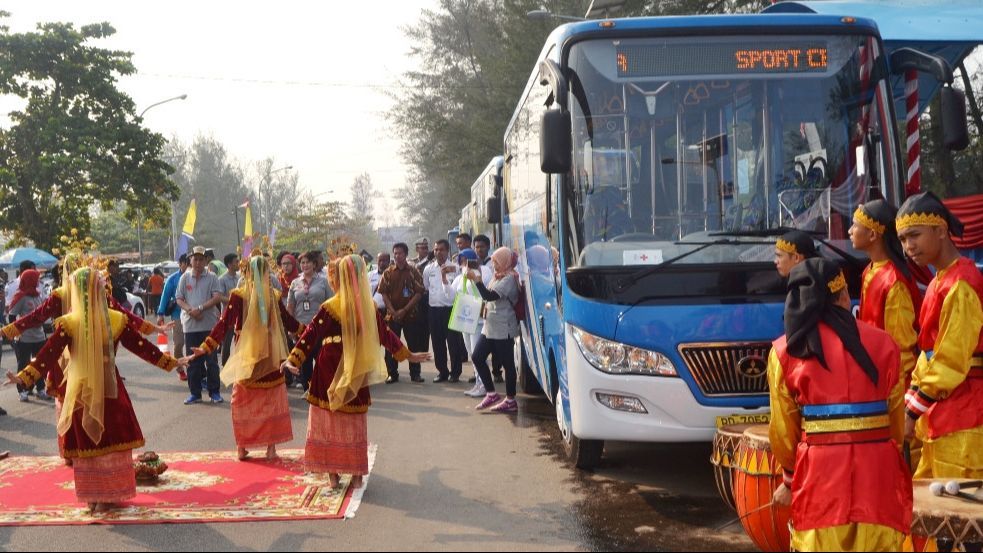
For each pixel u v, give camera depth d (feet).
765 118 23.00
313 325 23.38
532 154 30.53
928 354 16.40
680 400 21.35
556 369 26.61
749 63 23.11
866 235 18.86
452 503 22.25
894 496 12.52
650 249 22.13
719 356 21.33
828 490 12.46
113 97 119.14
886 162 23.04
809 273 12.92
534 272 30.60
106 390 21.83
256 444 27.58
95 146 114.11
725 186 22.72
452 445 29.30
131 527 20.62
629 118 23.03
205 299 39.86
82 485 21.54
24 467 27.37
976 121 43.80
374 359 23.34
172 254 211.20
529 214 31.63
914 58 23.72
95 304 21.88
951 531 13.38
